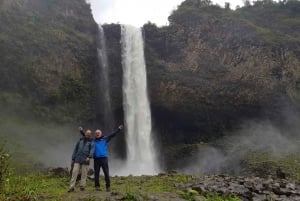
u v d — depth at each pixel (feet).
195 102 140.56
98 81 141.38
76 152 42.29
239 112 142.10
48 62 127.03
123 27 150.71
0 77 116.78
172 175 68.64
